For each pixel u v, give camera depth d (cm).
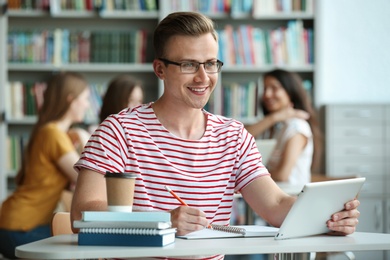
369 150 616
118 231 193
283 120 540
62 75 441
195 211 212
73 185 429
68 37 614
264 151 471
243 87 623
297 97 544
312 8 627
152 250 187
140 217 193
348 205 225
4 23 602
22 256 185
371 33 659
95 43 615
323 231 225
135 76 638
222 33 622
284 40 624
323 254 567
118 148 237
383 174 616
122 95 446
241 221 604
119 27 639
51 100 436
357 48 661
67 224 255
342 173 615
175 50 235
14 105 609
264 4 624
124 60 617
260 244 199
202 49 235
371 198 614
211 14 621
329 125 614
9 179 623
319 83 625
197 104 237
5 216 419
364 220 609
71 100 438
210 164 243
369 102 654
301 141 516
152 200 237
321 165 621
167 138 241
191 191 238
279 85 544
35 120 608
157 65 244
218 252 191
